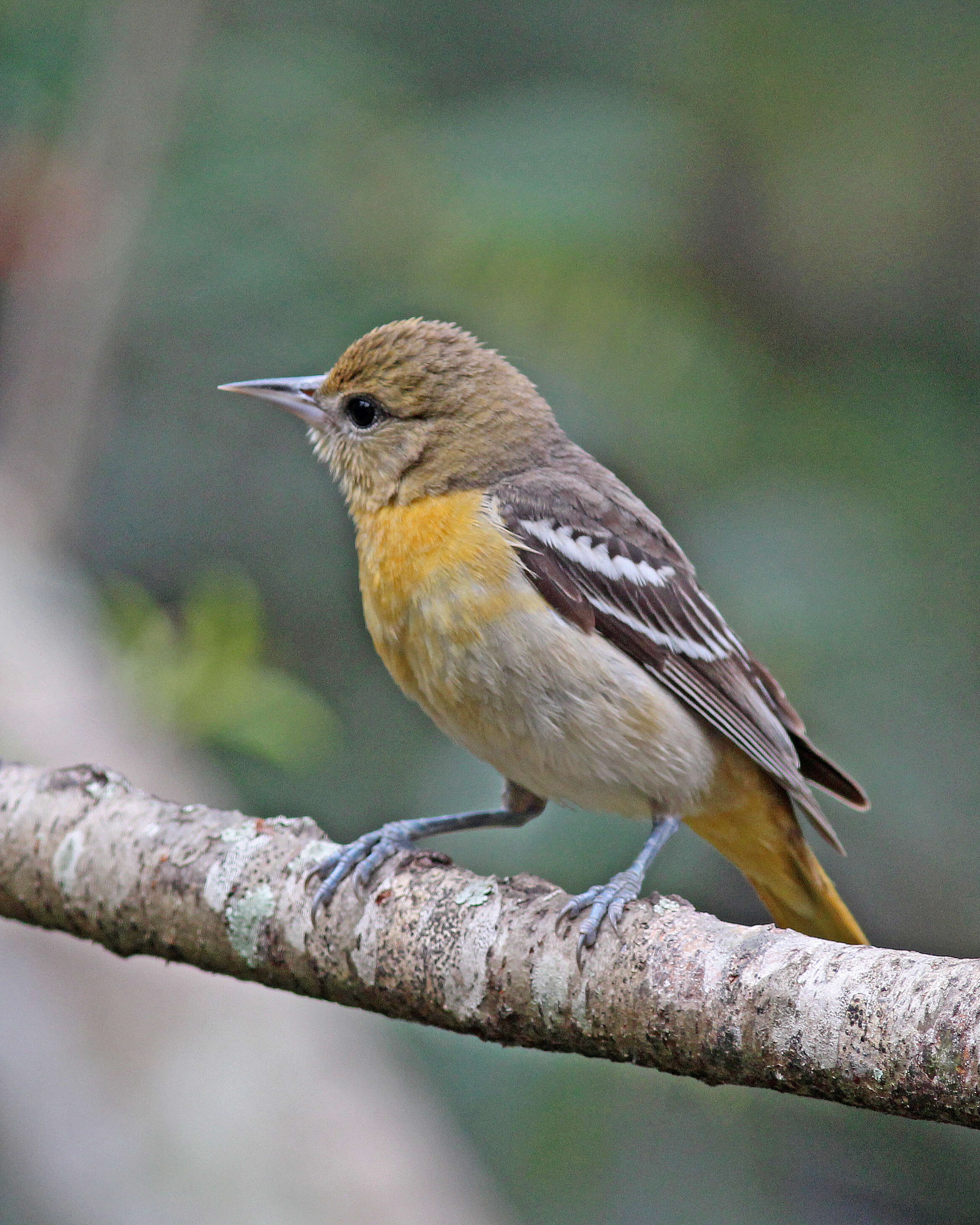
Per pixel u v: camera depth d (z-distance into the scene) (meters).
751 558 11.73
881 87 13.70
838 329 13.90
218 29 14.08
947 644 11.91
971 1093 4.70
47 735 10.24
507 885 6.07
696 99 13.84
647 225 12.27
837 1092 5.04
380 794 12.41
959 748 11.52
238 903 6.44
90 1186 7.89
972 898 11.48
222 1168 7.82
